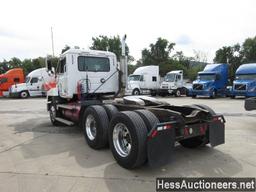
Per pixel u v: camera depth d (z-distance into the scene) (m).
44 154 5.68
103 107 6.07
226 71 25.23
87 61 7.75
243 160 5.09
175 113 4.90
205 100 21.23
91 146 6.10
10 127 9.16
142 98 6.60
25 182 4.14
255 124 8.91
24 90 27.11
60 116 8.99
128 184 4.03
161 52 67.88
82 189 3.86
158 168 4.70
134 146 4.46
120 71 8.09
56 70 8.61
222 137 5.54
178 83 27.39
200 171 4.54
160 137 4.45
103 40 52.62
